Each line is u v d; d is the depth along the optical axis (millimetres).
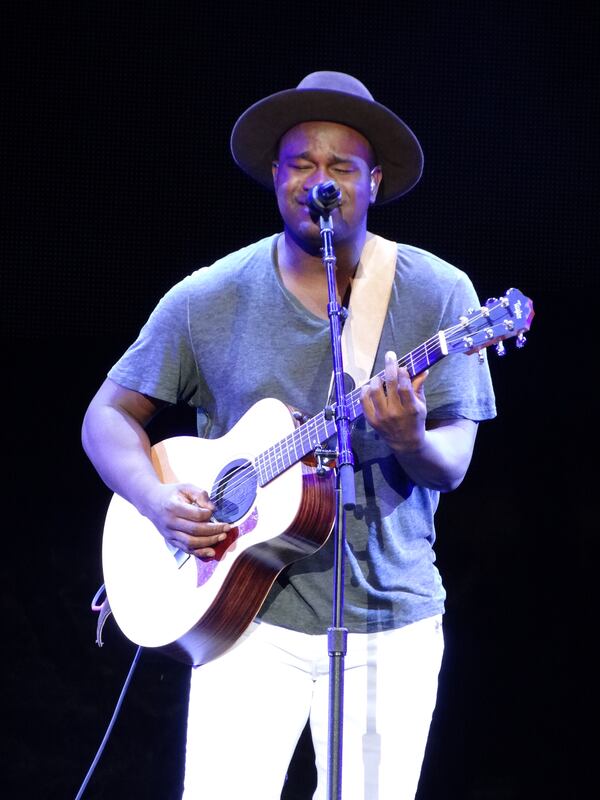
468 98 17391
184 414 19656
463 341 8516
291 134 10117
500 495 17797
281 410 9922
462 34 17250
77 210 18312
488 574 17609
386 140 10234
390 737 9492
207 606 9844
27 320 18719
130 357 10945
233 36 17531
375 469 9812
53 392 19406
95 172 18188
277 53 17562
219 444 10375
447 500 17984
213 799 9602
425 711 9641
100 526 19109
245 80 17734
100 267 18516
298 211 9914
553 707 17016
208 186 18156
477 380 10062
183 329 10648
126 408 11016
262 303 10375
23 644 18531
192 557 10281
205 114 17938
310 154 9922
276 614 9820
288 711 9773
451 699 17312
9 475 19219
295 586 9812
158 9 17438
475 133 17453
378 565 9711
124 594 10727
